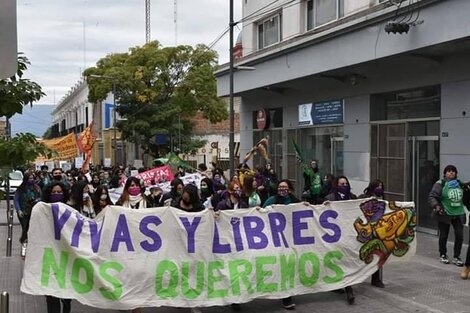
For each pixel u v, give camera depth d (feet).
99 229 23.15
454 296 27.27
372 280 29.27
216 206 32.68
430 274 31.65
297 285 25.86
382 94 49.98
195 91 127.24
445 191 33.88
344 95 55.11
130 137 132.57
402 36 39.88
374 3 48.93
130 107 130.52
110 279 22.82
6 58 11.19
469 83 39.11
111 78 126.21
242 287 24.56
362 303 26.50
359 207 27.35
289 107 66.90
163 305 23.45
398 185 47.70
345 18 51.37
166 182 54.19
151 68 126.00
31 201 37.76
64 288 22.16
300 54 54.19
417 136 45.57
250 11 75.61
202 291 24.09
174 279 23.75
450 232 40.93
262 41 74.18
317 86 59.88
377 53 42.68
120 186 59.41
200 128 173.37
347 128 54.70
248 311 25.41
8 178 13.38
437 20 36.55
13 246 44.32
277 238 25.64
